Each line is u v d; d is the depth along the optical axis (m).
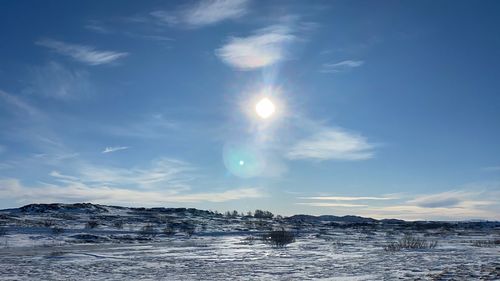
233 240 51.78
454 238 56.03
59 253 31.80
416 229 92.31
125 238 52.84
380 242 46.72
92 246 42.75
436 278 13.36
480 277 13.17
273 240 43.84
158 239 54.31
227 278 16.45
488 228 100.25
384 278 14.34
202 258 27.44
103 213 98.31
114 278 17.28
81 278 17.44
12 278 17.67
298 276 16.44
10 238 47.66
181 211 113.69
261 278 16.14
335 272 17.38
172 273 18.80
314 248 37.00
